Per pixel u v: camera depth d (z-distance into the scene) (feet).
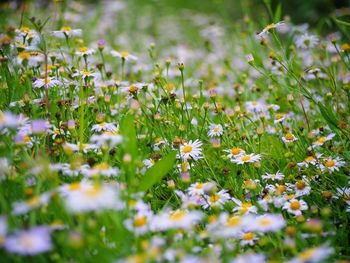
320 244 2.39
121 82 3.22
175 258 2.21
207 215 2.53
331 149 2.84
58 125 2.73
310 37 3.42
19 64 2.95
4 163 2.42
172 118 2.97
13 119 2.38
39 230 2.08
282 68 3.26
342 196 2.64
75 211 2.19
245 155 2.77
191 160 2.78
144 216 2.34
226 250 2.26
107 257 2.21
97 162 2.64
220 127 2.92
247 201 2.62
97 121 2.80
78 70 3.02
